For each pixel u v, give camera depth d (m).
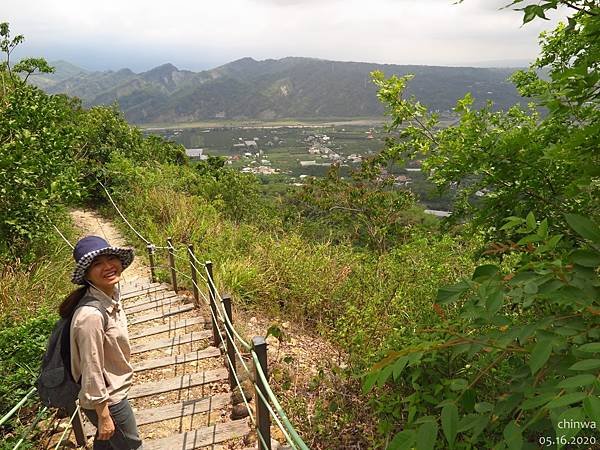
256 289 6.52
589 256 1.32
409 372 3.04
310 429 3.53
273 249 7.88
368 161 14.98
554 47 3.55
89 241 2.34
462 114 3.71
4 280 5.29
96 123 16.20
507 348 1.35
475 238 5.10
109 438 2.33
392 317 4.20
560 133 2.37
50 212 6.89
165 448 3.22
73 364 2.27
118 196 13.29
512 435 1.12
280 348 5.20
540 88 3.81
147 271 8.43
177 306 6.28
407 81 4.08
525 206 2.61
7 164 5.52
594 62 1.73
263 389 2.68
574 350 1.21
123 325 2.49
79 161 12.49
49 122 6.82
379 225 13.21
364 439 3.35
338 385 3.81
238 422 3.50
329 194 15.05
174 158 28.91
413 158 4.22
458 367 2.89
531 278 1.34
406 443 1.17
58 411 3.61
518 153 2.49
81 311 2.24
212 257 7.77
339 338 4.44
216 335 4.86
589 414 0.88
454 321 2.79
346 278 6.49
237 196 17.20
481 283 1.45
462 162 2.90
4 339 3.82
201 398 3.92
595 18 1.74
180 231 9.73
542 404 1.09
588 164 1.70
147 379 4.32
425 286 4.59
